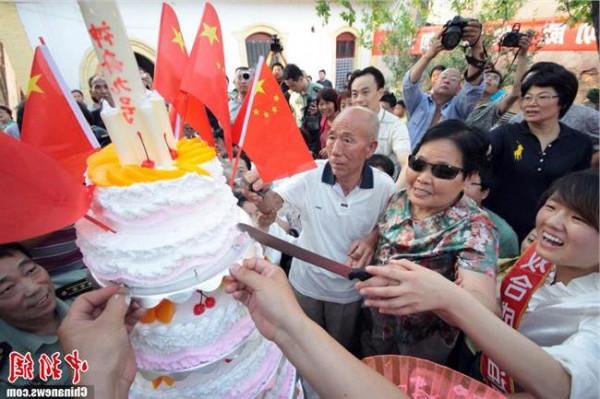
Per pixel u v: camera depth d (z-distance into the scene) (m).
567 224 1.10
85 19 0.79
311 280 2.19
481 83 3.36
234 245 1.05
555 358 0.95
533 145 2.43
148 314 0.96
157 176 0.89
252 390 1.08
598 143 2.72
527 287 1.36
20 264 1.06
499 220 1.90
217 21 1.06
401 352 1.76
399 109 5.47
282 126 1.26
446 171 1.47
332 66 7.67
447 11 5.72
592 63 4.62
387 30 6.25
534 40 4.48
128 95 0.87
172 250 0.87
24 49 5.66
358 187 2.02
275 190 2.15
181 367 0.95
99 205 0.89
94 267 0.91
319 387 0.86
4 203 0.69
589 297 1.12
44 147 0.88
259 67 1.20
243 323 1.04
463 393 1.14
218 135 2.55
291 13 7.16
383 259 1.68
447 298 0.98
